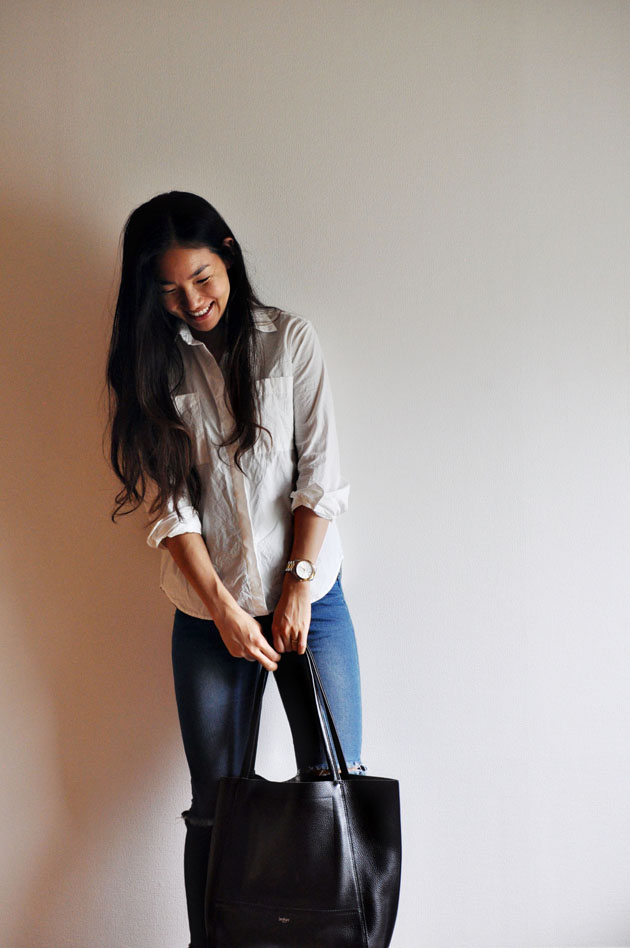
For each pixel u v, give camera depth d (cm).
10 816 158
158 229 127
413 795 159
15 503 156
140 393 133
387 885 123
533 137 158
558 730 160
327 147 156
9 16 154
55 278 155
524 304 158
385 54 156
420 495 158
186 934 159
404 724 159
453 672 159
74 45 154
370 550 158
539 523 160
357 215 157
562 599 160
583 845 160
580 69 158
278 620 130
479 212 157
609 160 159
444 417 158
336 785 123
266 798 124
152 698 158
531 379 159
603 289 159
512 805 160
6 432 156
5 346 155
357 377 157
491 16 157
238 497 134
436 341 158
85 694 157
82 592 157
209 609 132
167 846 158
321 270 157
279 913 121
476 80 157
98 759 158
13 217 155
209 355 135
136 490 142
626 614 161
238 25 155
